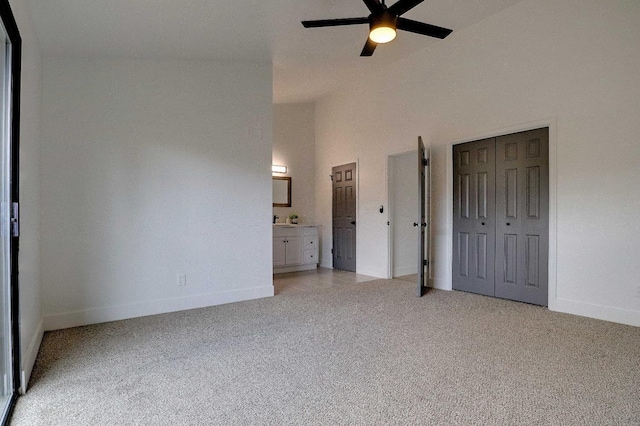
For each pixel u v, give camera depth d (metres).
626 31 3.07
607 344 2.61
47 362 2.37
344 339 2.75
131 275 3.46
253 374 2.17
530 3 3.69
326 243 6.66
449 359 2.36
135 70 3.50
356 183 5.95
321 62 4.64
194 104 3.81
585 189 3.33
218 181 3.93
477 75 4.18
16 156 2.00
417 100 4.89
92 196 3.29
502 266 4.04
